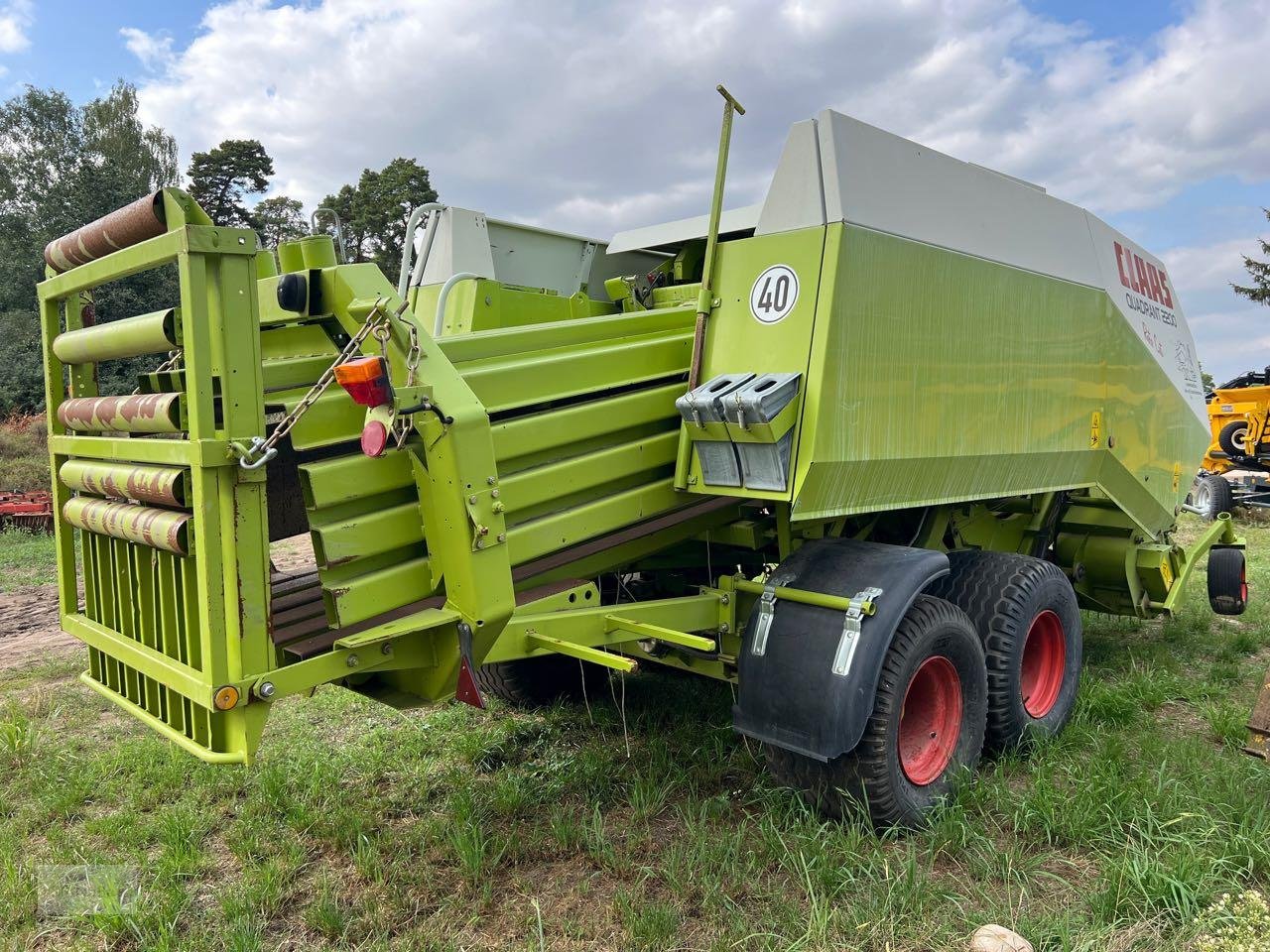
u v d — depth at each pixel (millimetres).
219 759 2672
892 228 3670
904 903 2963
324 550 2791
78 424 3396
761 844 3416
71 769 4344
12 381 29188
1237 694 5426
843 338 3424
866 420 3578
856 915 2904
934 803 3656
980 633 4348
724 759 4285
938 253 3941
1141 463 6043
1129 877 3014
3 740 4621
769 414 3240
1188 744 4328
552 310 4816
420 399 2814
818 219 3424
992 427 4410
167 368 3424
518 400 3314
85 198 34219
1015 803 3717
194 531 2656
